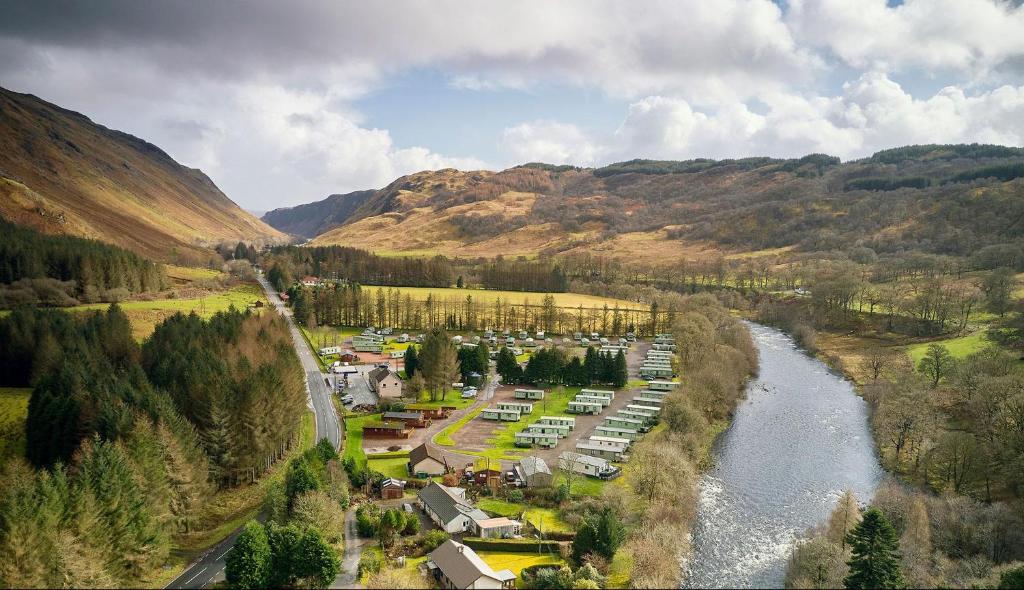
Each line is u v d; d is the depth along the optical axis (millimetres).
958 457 126938
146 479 96812
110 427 104875
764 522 116875
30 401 122812
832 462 145000
